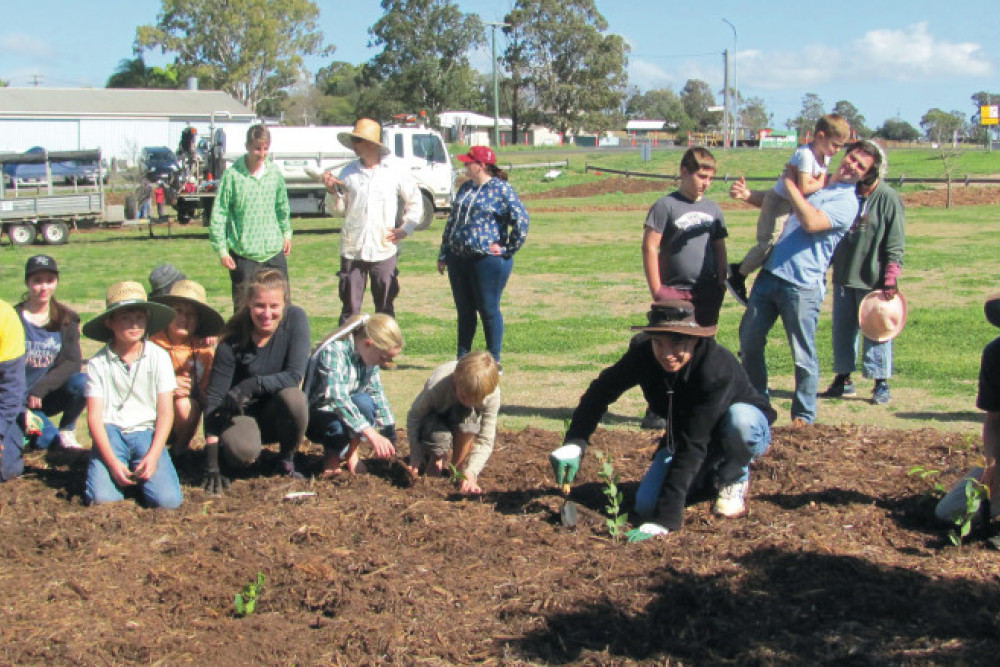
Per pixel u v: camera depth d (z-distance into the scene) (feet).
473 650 12.07
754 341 22.71
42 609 13.32
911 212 98.37
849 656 11.69
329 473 18.81
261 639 12.37
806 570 13.91
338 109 360.28
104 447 17.20
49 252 72.90
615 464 19.63
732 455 15.66
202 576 14.24
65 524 16.22
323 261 63.57
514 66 308.19
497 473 19.17
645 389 15.57
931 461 19.30
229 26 300.81
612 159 183.52
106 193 122.52
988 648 11.76
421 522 15.93
